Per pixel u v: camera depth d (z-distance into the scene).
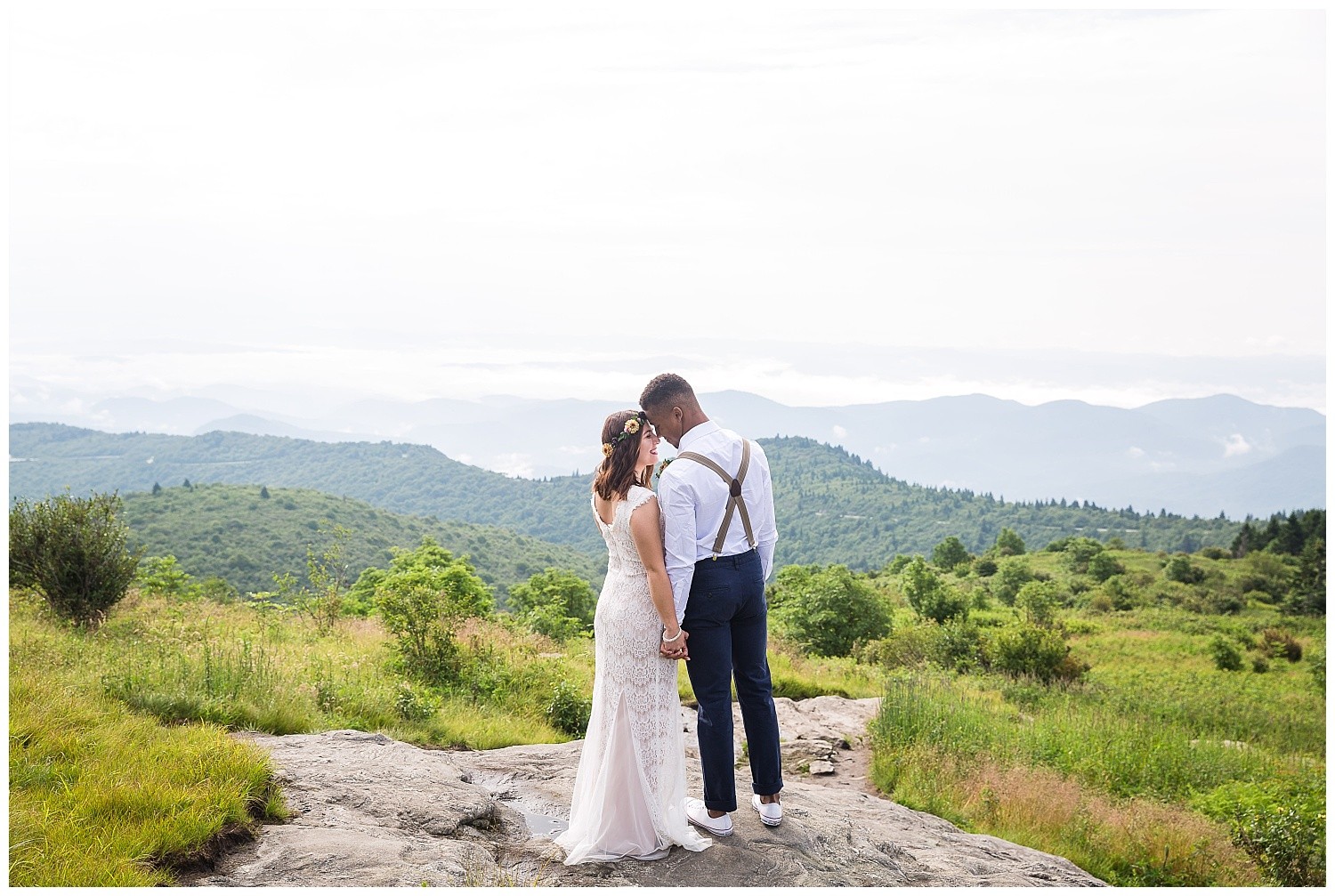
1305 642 42.84
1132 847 6.73
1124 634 42.81
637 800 3.58
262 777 3.87
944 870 4.07
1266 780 9.31
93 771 3.77
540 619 18.61
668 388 3.69
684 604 3.56
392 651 9.27
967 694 13.55
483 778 4.94
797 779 7.67
